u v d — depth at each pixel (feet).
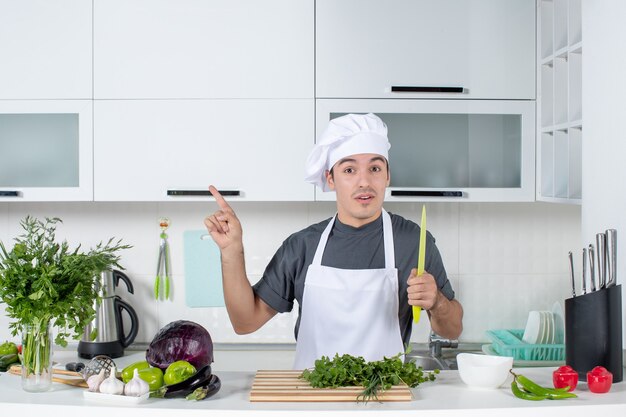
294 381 5.39
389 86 8.61
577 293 9.94
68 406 5.02
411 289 5.45
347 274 6.51
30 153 8.72
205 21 8.58
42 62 8.61
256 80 8.61
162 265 9.83
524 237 9.94
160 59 8.61
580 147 7.91
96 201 9.14
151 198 8.65
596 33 6.72
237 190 8.63
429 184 8.79
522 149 8.78
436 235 9.87
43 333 5.45
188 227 9.84
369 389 5.00
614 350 5.65
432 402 5.02
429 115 8.76
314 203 9.82
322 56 8.60
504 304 9.93
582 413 4.95
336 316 6.53
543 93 8.68
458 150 8.80
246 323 6.54
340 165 6.25
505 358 5.49
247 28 8.58
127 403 5.07
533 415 4.91
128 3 8.58
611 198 6.42
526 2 8.71
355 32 8.61
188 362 5.77
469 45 8.69
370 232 6.57
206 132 8.62
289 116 8.61
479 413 4.88
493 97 8.72
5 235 9.81
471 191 8.72
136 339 9.82
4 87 8.61
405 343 6.84
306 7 8.57
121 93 8.61
